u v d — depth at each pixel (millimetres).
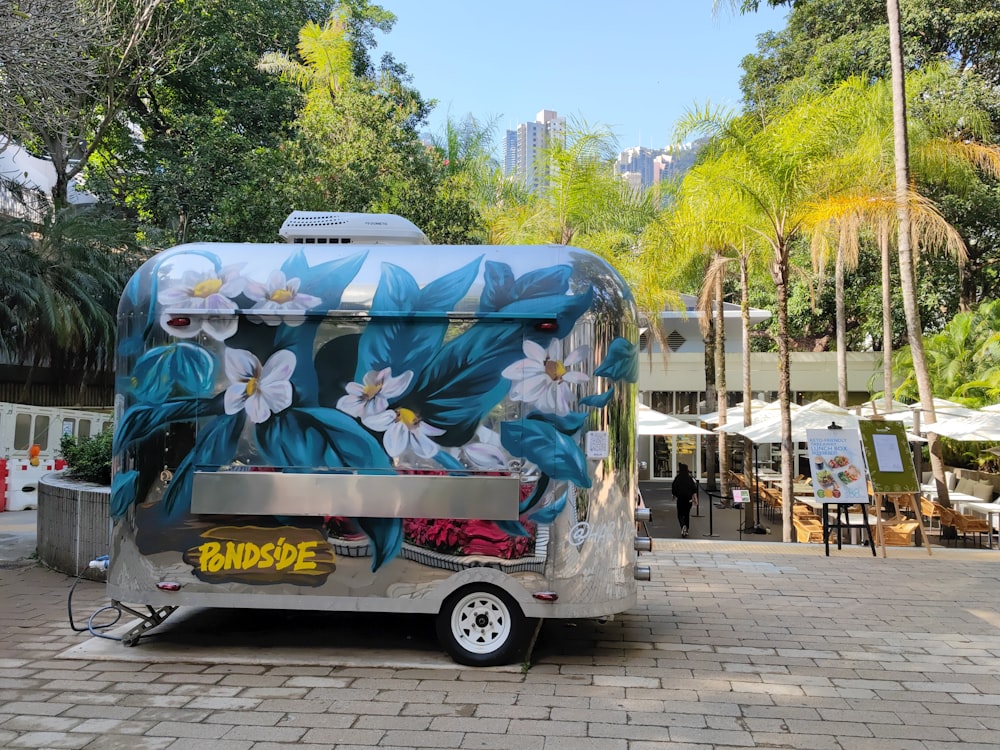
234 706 4910
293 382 5855
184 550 5871
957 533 14766
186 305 5957
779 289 13352
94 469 9352
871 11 23516
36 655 5945
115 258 20375
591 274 5875
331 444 5797
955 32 21438
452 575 5676
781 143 12680
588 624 6887
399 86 18859
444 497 5680
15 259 18141
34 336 19328
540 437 5695
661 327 22359
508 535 5645
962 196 16938
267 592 5793
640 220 17719
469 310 5777
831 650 6191
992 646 6309
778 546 10953
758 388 26922
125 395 6039
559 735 4492
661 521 17828
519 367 5738
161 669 5637
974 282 25406
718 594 8055
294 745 4332
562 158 17078
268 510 5773
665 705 4980
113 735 4457
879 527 10297
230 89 22828
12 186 20312
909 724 4707
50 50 10023
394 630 6656
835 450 10734
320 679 5434
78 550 8672
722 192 13141
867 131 14328
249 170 14383
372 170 13984
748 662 5879
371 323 5832
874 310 25562
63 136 19062
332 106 15047
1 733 4477
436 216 14797
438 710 4859
